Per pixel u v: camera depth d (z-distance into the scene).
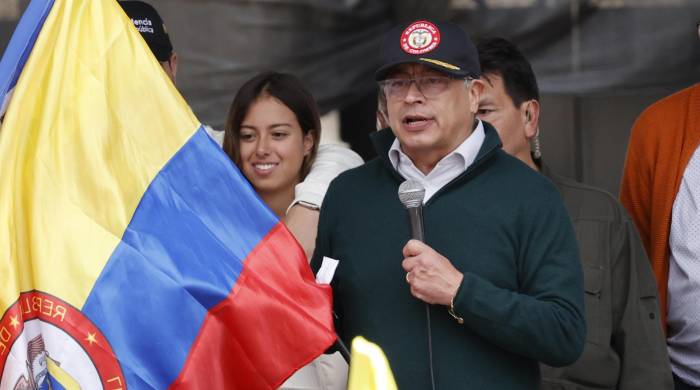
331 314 8.30
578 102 14.62
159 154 8.16
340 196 9.04
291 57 13.88
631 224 10.40
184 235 8.09
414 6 14.09
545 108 14.63
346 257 8.79
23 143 7.94
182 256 8.04
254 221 8.27
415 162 8.89
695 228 10.69
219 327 8.09
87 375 7.75
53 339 7.72
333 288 8.97
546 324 8.15
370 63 14.14
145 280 7.89
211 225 8.18
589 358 10.12
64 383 7.72
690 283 10.70
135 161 8.09
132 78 8.19
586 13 14.04
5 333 7.62
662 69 13.98
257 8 13.76
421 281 8.17
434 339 8.39
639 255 10.38
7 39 13.25
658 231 10.91
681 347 10.91
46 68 8.08
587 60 14.07
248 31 13.76
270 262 8.25
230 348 8.13
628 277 10.30
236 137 10.68
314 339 8.20
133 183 8.05
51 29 8.16
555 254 8.41
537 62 14.10
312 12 13.91
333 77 14.04
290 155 10.62
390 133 9.02
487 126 8.88
